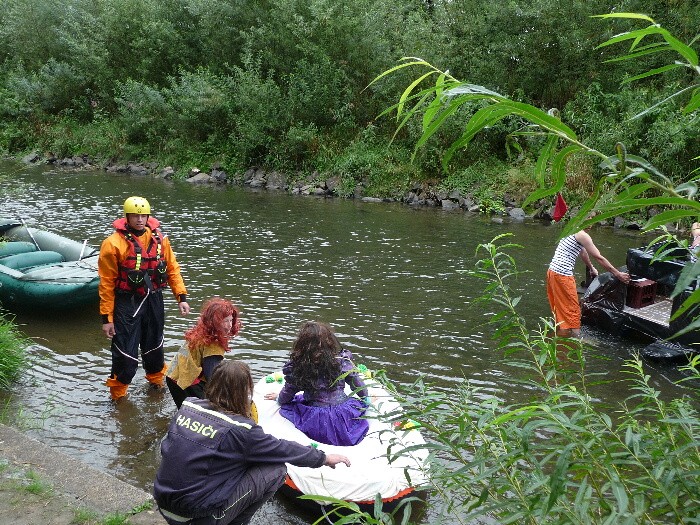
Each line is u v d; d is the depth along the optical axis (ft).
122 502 12.28
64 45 90.27
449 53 62.18
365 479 12.84
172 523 9.37
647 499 6.48
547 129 4.66
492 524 12.91
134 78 85.20
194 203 54.03
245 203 55.01
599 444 6.30
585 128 51.90
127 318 18.06
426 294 29.32
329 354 14.28
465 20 63.77
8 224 30.89
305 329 14.47
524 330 9.02
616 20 54.70
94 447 15.98
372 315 26.27
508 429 6.34
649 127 47.62
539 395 18.66
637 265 23.20
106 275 17.79
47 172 71.46
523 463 13.58
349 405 14.25
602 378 20.52
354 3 67.26
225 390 9.66
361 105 67.15
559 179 4.95
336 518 12.85
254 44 72.64
